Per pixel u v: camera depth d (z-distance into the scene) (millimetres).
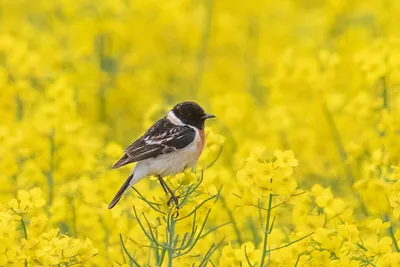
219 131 14086
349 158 11969
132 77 19453
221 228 11359
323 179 15062
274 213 10992
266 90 21125
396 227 11852
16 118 15508
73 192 11258
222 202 11211
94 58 19781
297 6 26188
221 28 21859
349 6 21016
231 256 9633
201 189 9734
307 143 15859
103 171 12359
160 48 20969
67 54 18938
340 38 19578
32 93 15398
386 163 10883
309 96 15703
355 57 14391
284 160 9117
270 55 21688
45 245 9180
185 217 9367
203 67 21125
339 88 16250
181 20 20766
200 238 9734
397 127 11844
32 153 13703
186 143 10781
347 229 9344
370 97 14594
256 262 9617
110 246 10852
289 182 9109
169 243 9180
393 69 13242
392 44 14211
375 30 20875
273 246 9711
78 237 11070
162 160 10688
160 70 20812
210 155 12156
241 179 9156
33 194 9555
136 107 19266
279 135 15930
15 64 15570
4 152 12844
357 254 9438
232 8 22422
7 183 12398
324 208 9914
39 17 22359
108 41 19703
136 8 20031
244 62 22125
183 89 20797
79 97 18688
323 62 15734
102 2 19234
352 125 15859
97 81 18922
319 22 21719
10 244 8875
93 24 19062
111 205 10344
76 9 19391
